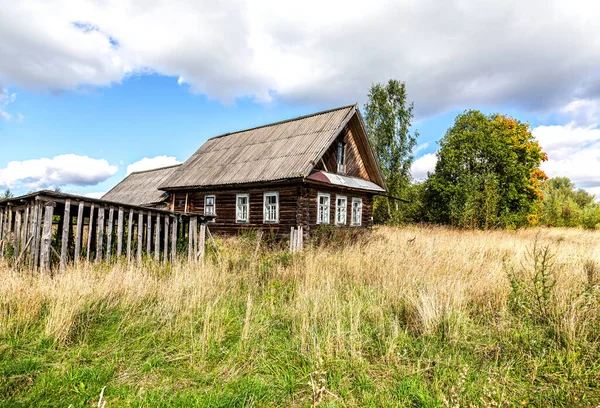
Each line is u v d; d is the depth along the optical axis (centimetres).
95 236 1102
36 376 382
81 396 348
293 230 1417
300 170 1515
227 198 1842
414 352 449
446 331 493
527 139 3362
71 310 500
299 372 402
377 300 637
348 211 1930
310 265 854
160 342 474
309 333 481
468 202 2714
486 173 3058
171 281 712
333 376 390
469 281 693
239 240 1431
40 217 765
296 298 622
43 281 629
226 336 493
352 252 1109
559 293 575
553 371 394
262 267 908
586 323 475
